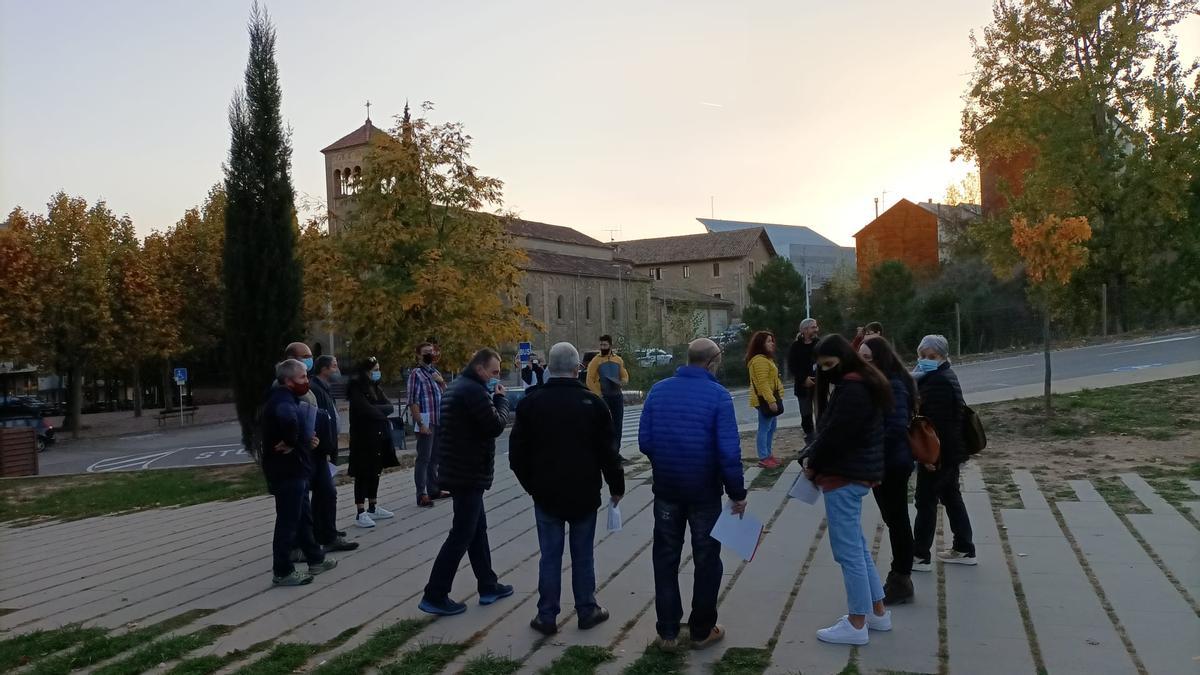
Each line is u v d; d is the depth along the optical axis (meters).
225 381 66.69
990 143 36.84
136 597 7.56
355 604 6.90
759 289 44.94
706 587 5.48
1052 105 35.25
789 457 13.15
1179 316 40.16
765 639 5.57
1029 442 13.36
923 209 75.62
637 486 11.80
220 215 53.00
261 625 6.44
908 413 6.16
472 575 7.69
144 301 45.34
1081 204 35.91
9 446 21.59
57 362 42.19
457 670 5.27
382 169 21.02
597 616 6.05
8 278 39.19
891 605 6.13
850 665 5.02
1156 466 10.94
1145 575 6.59
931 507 6.90
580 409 6.05
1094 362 25.66
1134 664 4.90
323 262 20.69
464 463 6.46
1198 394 15.99
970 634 5.47
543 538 6.04
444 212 21.70
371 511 10.47
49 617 7.07
